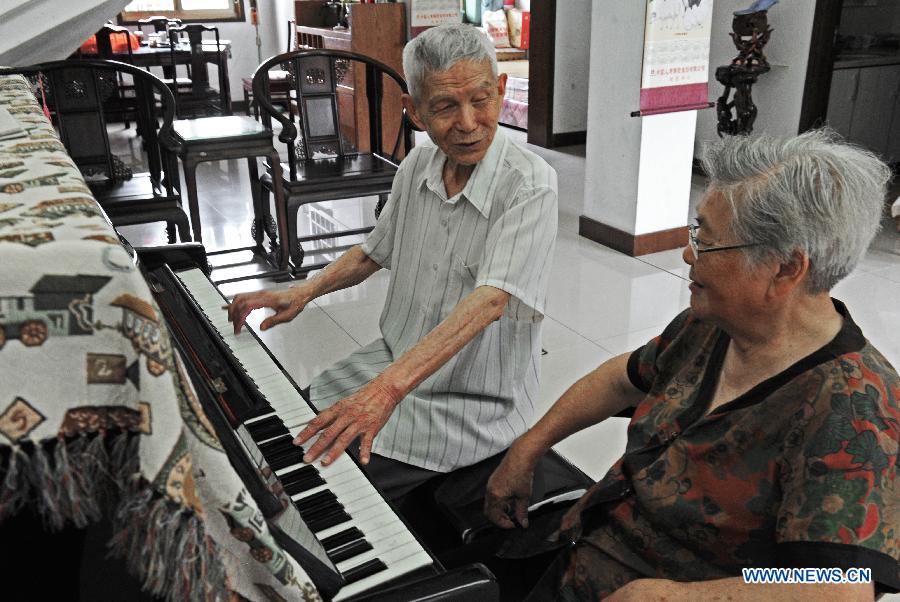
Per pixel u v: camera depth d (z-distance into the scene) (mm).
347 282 1716
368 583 850
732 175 904
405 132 3719
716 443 971
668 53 3613
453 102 1365
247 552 617
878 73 5500
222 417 886
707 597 896
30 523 637
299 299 1596
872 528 800
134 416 520
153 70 8961
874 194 866
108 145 3385
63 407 510
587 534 1192
